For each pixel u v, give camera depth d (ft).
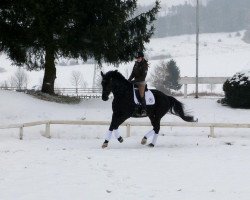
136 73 48.83
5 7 84.28
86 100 93.91
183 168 36.45
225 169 36.09
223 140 56.08
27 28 84.12
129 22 93.45
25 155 41.75
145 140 51.31
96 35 83.41
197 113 77.25
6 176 32.91
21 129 55.01
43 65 97.40
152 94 49.65
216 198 27.20
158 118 50.60
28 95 84.38
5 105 71.51
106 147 48.80
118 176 33.12
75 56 90.79
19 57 90.99
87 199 26.81
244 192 28.68
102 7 85.10
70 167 36.11
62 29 82.33
